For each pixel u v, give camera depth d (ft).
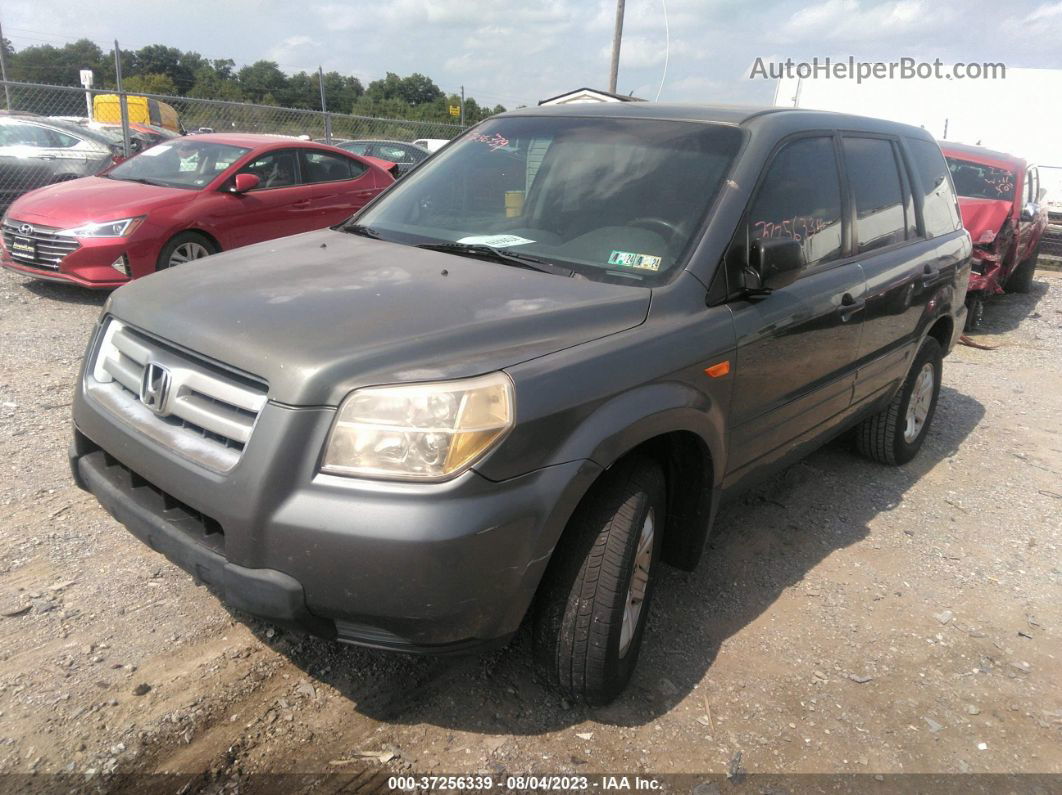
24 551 11.19
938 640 11.18
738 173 10.65
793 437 12.16
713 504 10.28
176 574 11.00
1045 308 36.68
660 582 11.95
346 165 31.09
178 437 8.06
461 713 8.98
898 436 16.37
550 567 8.43
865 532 14.17
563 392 7.84
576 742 8.70
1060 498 16.24
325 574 7.20
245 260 10.30
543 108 13.51
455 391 7.31
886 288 13.61
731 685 9.86
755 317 10.31
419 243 11.18
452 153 13.16
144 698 8.78
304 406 7.27
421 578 7.13
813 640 10.93
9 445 14.37
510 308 8.66
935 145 17.49
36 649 9.34
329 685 9.25
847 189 13.05
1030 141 53.62
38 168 37.88
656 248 10.11
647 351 8.80
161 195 25.57
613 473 8.74
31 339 20.94
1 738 8.05
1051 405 22.45
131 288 9.61
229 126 47.26
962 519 14.98
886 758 8.91
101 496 8.87
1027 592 12.63
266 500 7.27
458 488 7.19
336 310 8.36
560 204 11.11
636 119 12.10
